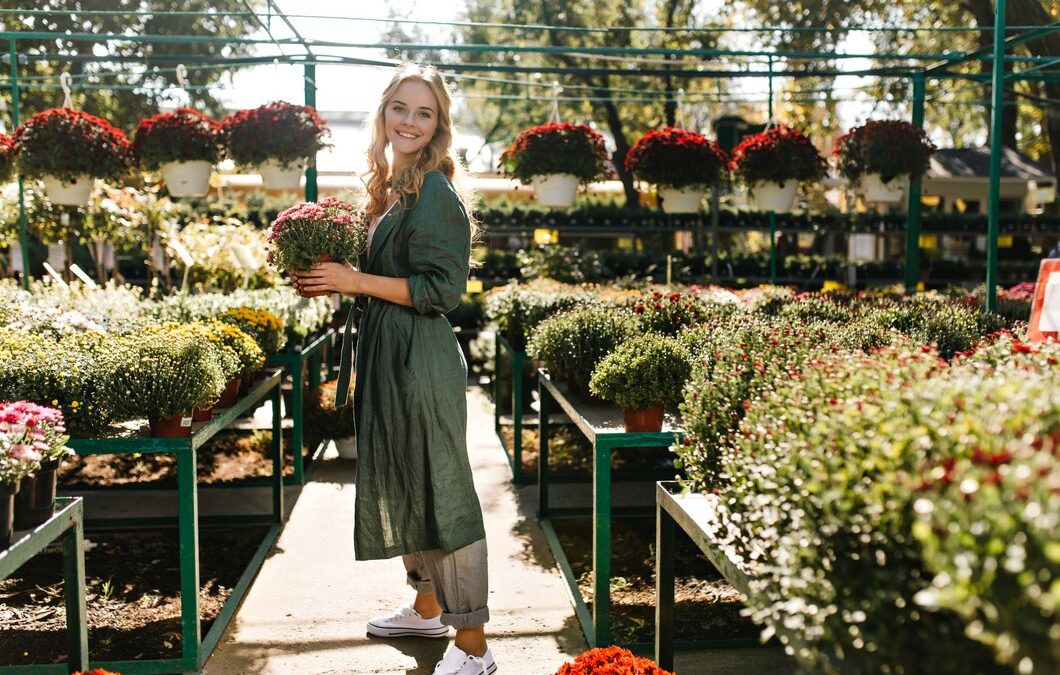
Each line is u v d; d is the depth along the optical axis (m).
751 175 5.65
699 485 2.16
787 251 14.55
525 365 6.41
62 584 3.54
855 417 1.38
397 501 2.54
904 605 1.12
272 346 4.48
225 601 3.41
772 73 5.96
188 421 2.82
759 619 1.41
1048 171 18.73
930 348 1.85
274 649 2.95
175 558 3.89
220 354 3.27
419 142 2.60
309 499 4.85
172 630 3.10
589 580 3.67
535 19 15.55
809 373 1.79
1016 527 0.92
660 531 2.36
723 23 14.65
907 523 1.15
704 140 5.64
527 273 9.83
